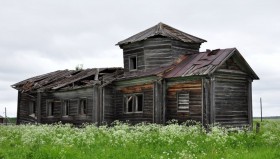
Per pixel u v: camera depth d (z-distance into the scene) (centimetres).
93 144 1620
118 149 1470
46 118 3603
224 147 1532
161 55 2895
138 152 1413
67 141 1656
